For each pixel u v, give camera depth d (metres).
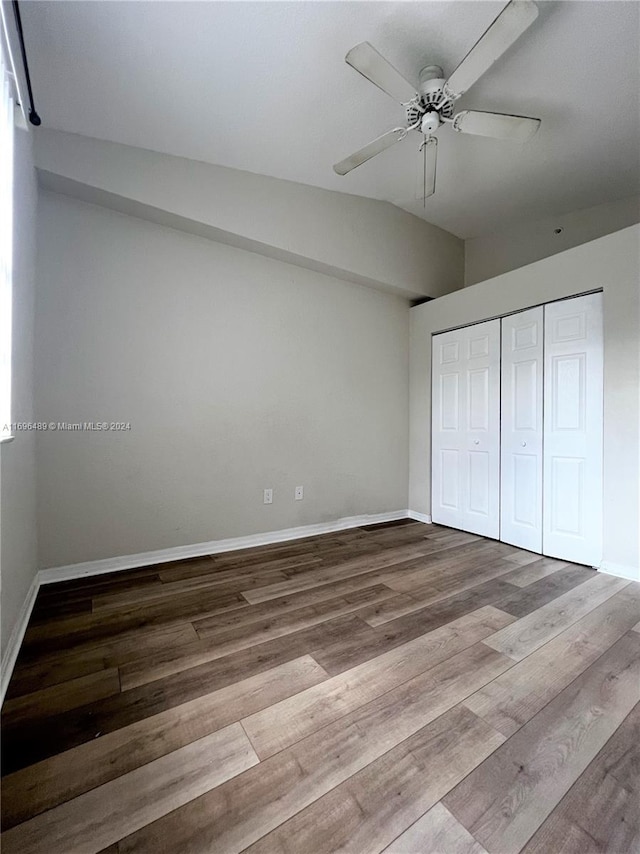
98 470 2.31
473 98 2.12
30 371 1.97
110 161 2.16
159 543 2.52
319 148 2.42
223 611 1.87
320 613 1.85
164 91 1.83
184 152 2.35
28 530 1.86
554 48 1.79
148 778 0.98
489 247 3.92
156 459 2.50
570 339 2.56
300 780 0.98
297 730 1.14
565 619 1.80
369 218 3.28
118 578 2.26
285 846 0.82
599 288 2.40
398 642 1.60
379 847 0.82
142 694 1.29
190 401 2.62
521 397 2.87
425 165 2.44
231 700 1.26
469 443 3.29
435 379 3.62
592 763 1.03
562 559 2.60
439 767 1.02
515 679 1.37
